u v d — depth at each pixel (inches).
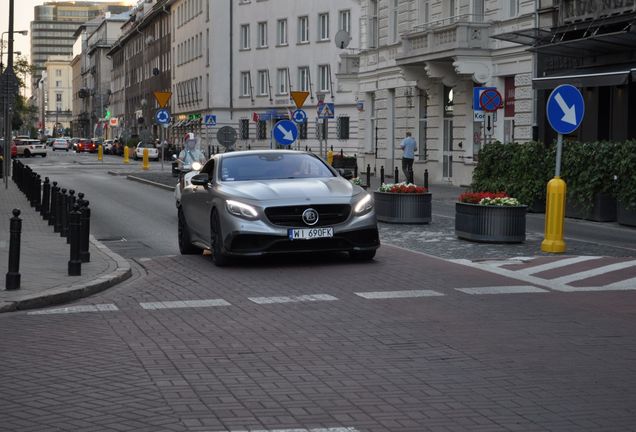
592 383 278.4
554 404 255.1
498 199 676.7
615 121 1154.7
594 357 313.3
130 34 4766.2
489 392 268.2
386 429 232.7
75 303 439.8
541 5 1268.5
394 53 1759.4
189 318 391.9
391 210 839.7
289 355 318.0
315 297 439.2
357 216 539.5
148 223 880.3
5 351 329.7
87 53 6993.1
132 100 4945.9
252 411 249.3
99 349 330.3
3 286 462.6
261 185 552.7
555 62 1247.5
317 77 2691.9
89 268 532.7
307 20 2741.1
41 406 255.6
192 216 603.5
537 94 1284.4
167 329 367.9
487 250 631.8
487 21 1391.5
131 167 2351.1
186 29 3575.3
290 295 446.9
